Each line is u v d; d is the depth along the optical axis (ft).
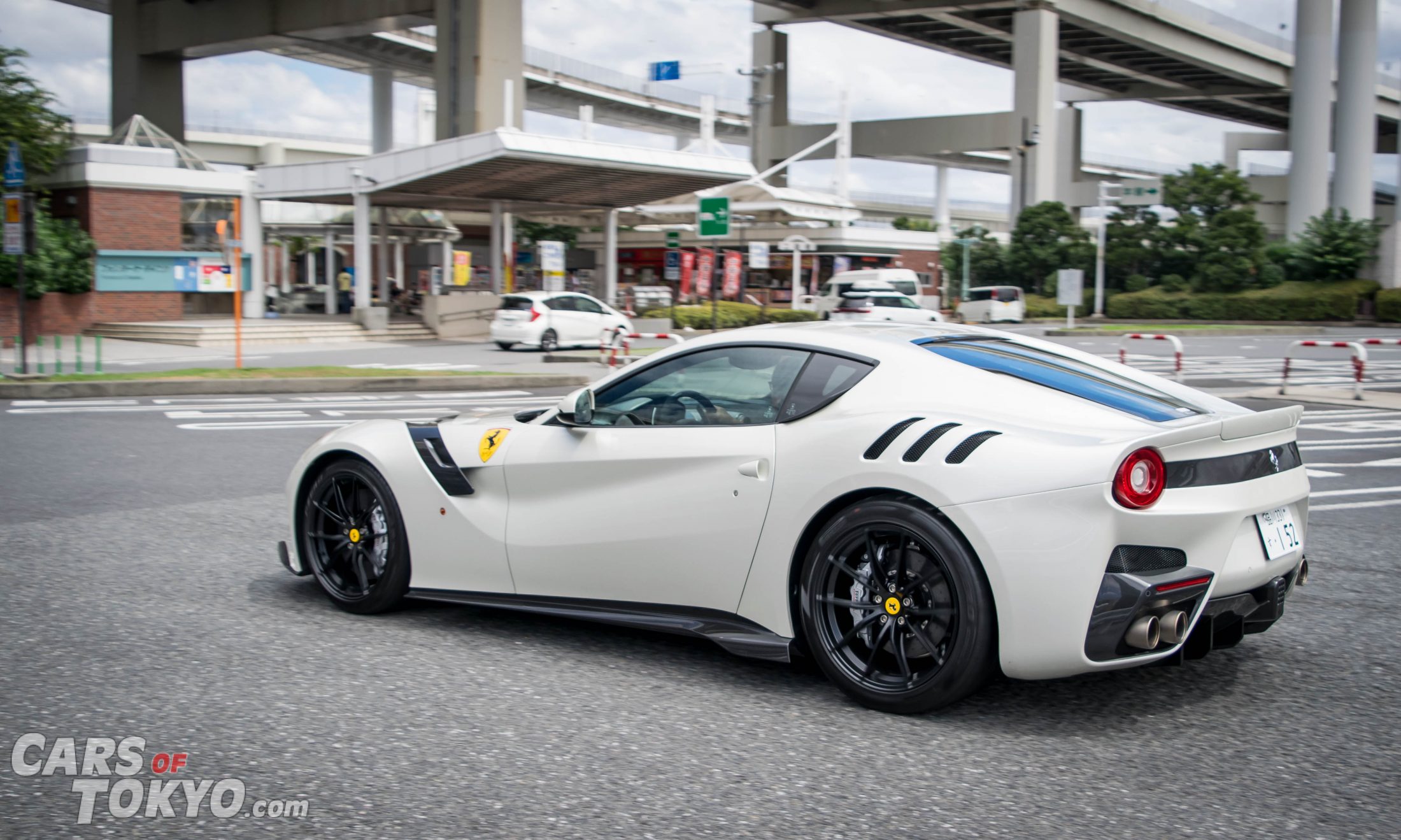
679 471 12.91
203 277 56.49
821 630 12.00
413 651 13.70
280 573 17.62
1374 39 208.23
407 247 175.32
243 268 104.37
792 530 12.05
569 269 220.64
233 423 39.11
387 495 14.88
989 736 11.10
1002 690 12.51
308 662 13.17
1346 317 170.09
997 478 10.87
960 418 11.56
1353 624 15.55
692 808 9.33
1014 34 234.99
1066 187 336.29
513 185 103.09
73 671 12.67
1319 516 24.14
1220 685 12.80
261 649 13.62
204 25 172.96
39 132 92.79
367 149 266.77
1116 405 11.94
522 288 147.02
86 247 92.79
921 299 167.43
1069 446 10.87
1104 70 311.27
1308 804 9.57
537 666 13.19
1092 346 103.45
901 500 11.44
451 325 102.68
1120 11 248.52
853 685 11.78
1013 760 10.48
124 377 50.67
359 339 95.76
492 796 9.52
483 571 14.34
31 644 13.62
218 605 15.64
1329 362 83.05
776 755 10.51
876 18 274.16
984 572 10.95
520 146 88.58
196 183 99.71
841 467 11.72
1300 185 215.92
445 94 145.59
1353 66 209.36
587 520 13.46
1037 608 10.66
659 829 8.91
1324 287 175.42
